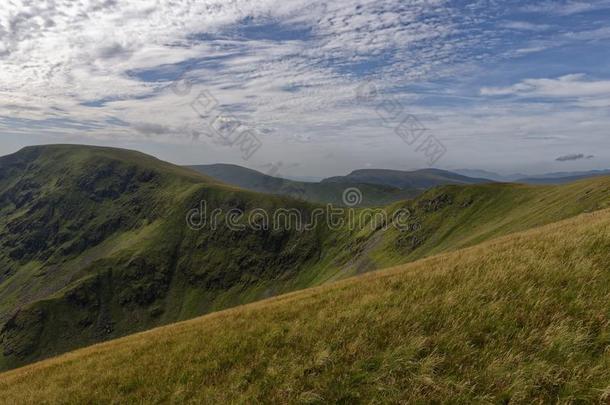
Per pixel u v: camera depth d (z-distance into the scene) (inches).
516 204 6565.0
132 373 493.4
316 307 564.4
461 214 7381.9
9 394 573.6
